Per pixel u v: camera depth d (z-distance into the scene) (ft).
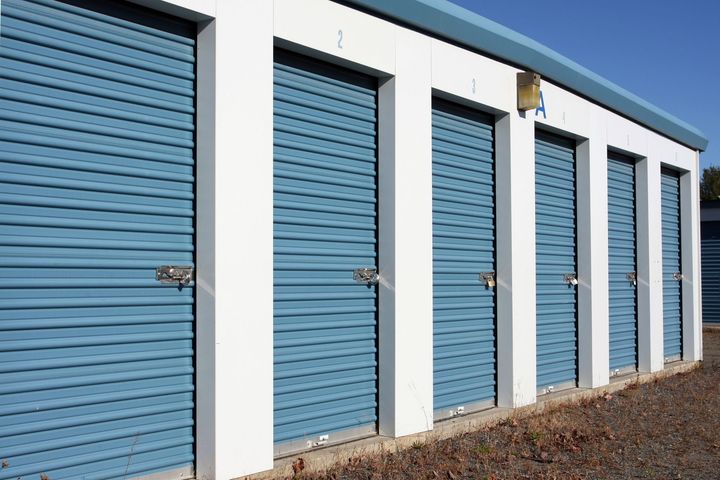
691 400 36.58
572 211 37.42
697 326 50.98
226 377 19.67
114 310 18.33
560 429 28.84
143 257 18.95
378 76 25.81
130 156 18.66
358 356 25.04
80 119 17.76
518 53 31.12
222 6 19.93
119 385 18.38
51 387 17.06
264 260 20.79
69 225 17.46
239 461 19.97
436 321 28.40
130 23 18.79
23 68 16.79
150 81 19.16
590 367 37.04
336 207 24.29
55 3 17.37
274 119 22.35
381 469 22.31
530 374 32.09
